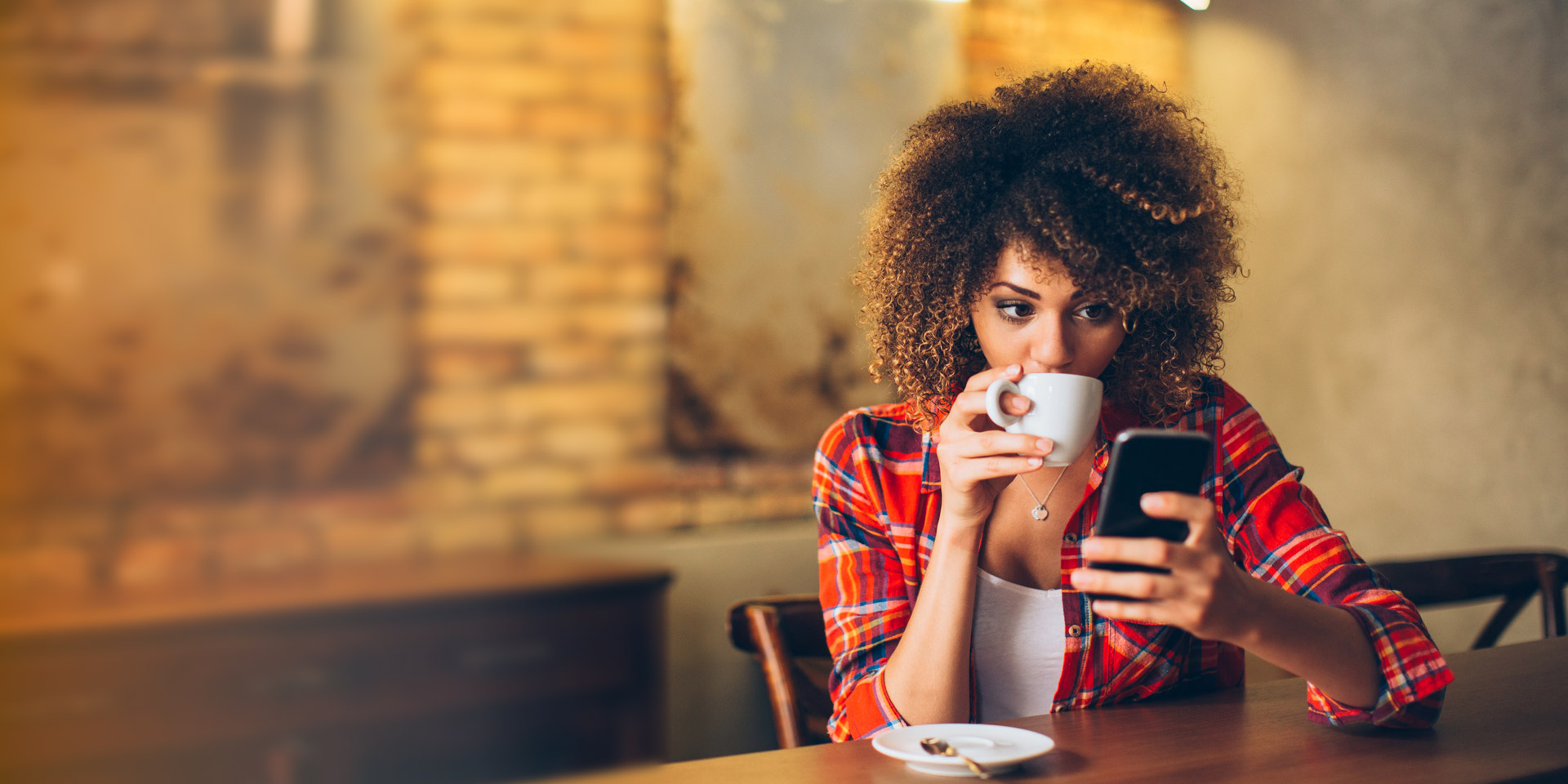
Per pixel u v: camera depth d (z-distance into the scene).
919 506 1.14
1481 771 0.78
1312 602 0.88
